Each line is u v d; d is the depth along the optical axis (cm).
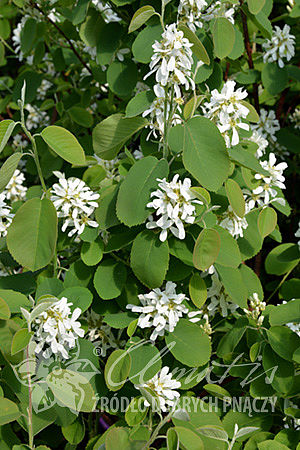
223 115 55
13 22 94
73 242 60
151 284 53
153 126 57
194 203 54
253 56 75
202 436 54
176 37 51
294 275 77
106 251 57
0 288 58
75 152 54
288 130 80
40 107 86
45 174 77
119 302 58
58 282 57
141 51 59
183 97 64
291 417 58
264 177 59
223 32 59
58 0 68
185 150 52
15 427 66
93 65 81
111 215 56
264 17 66
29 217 52
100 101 82
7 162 51
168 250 53
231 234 58
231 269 57
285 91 79
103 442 54
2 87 93
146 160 54
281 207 62
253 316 59
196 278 56
